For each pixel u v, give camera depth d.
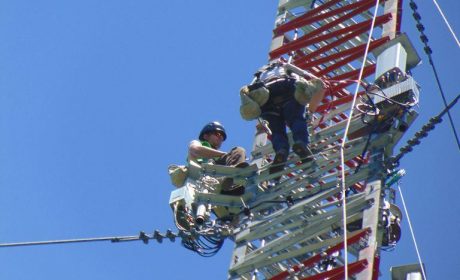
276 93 52.09
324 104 59.03
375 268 47.44
